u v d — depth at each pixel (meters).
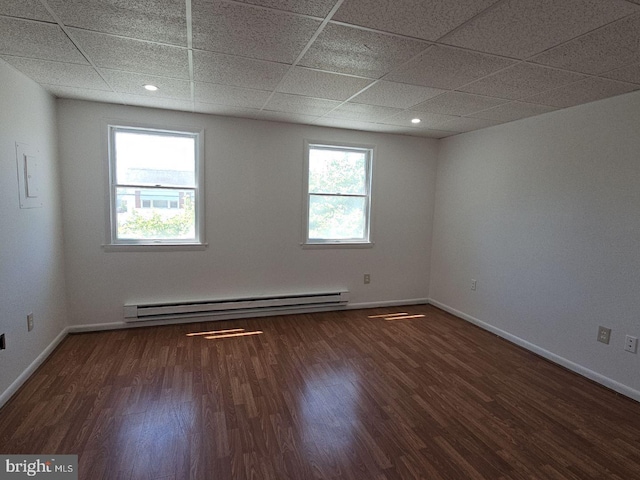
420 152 4.67
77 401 2.35
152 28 1.85
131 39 1.98
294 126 4.07
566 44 1.88
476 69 2.28
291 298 4.21
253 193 3.99
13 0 1.59
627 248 2.61
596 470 1.86
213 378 2.71
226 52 2.14
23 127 2.60
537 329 3.34
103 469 1.77
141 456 1.86
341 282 4.50
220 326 3.83
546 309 3.24
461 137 4.32
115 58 2.26
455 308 4.44
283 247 4.18
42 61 2.33
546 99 2.82
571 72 2.25
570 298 3.02
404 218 4.70
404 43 1.96
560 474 1.83
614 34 1.75
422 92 2.79
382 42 1.95
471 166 4.17
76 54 2.20
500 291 3.76
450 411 2.37
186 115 3.65
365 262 4.59
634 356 2.57
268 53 2.15
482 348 3.44
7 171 2.37
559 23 1.67
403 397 2.53
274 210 4.09
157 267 3.71
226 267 3.97
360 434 2.10
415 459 1.91
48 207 3.04
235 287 4.04
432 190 4.79
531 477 1.80
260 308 4.14
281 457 1.89
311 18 1.72
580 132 2.93
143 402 2.36
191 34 1.91
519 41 1.87
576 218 2.97
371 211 4.52
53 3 1.61
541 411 2.39
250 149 3.92
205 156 3.76
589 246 2.87
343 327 3.93
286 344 3.41
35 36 1.96
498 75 2.37
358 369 2.94
